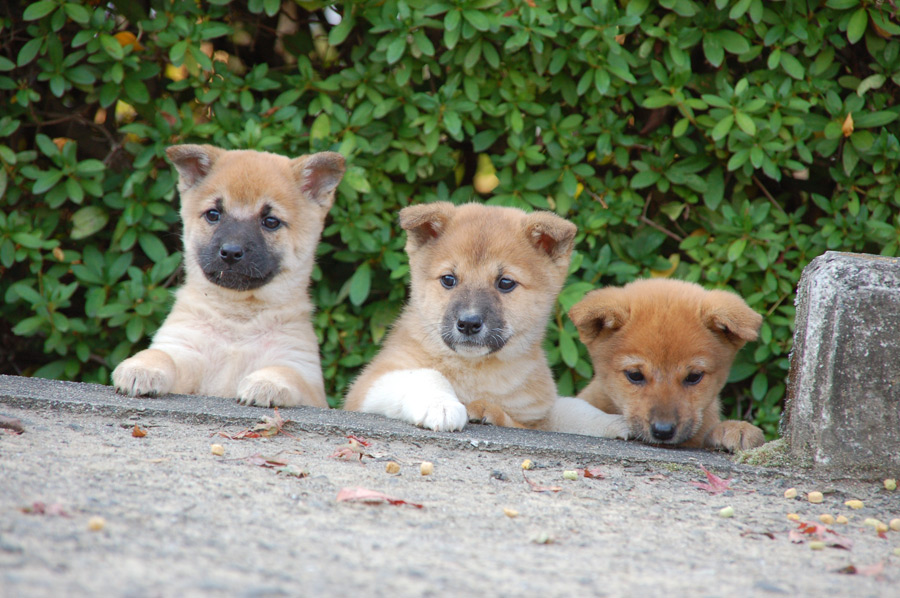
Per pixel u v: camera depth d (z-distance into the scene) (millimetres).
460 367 5855
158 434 4461
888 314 4453
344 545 2980
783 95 6695
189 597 2305
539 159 6957
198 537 2887
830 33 6832
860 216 6859
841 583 3021
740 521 3852
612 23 6531
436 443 4762
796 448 4688
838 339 4500
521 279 5848
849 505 4266
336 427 4777
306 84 7059
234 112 7129
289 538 2996
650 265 7203
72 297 7633
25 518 2854
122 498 3242
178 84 6941
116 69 6707
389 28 6660
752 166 6840
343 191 6785
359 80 6957
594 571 2953
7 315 7535
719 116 6625
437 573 2760
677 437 5320
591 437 5395
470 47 6840
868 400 4488
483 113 7258
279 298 6301
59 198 6887
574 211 7258
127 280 7289
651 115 7277
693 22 6910
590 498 4039
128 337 6910
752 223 6801
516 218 6102
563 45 6797
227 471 3836
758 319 5410
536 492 4066
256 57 7918
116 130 7766
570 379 7277
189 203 6367
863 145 6711
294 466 3955
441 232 6086
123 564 2527
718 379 5652
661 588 2811
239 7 7770
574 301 6664
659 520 3764
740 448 5199
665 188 7031
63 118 7473
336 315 7242
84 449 3971
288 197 6301
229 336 6188
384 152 7164
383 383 5629
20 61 6727
